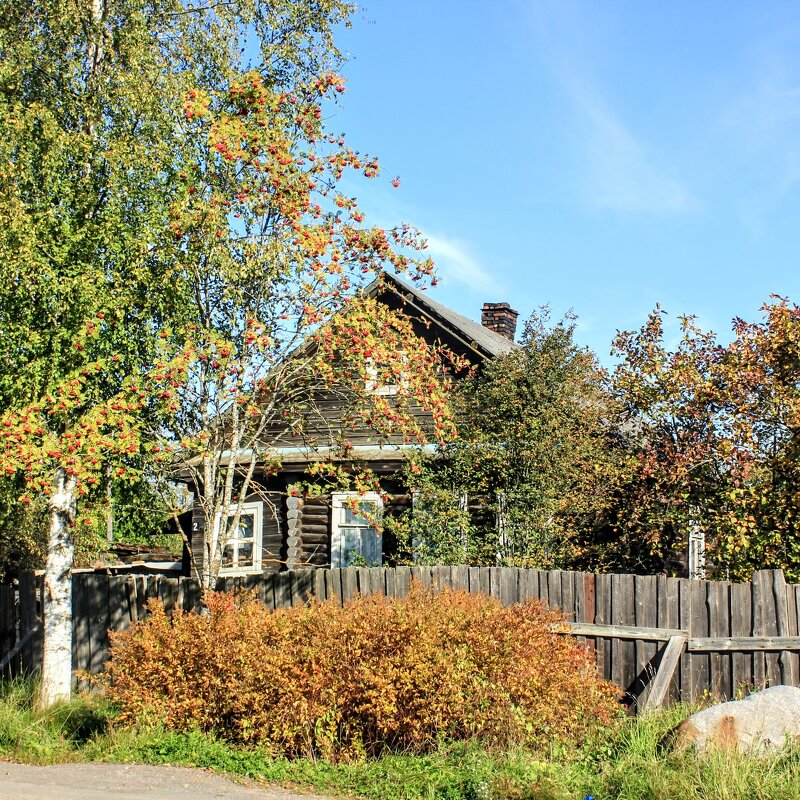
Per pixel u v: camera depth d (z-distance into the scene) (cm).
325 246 1131
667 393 1459
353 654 906
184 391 1139
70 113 1205
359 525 1934
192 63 1241
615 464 1512
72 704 1154
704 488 1437
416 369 1203
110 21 1255
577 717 927
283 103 1188
